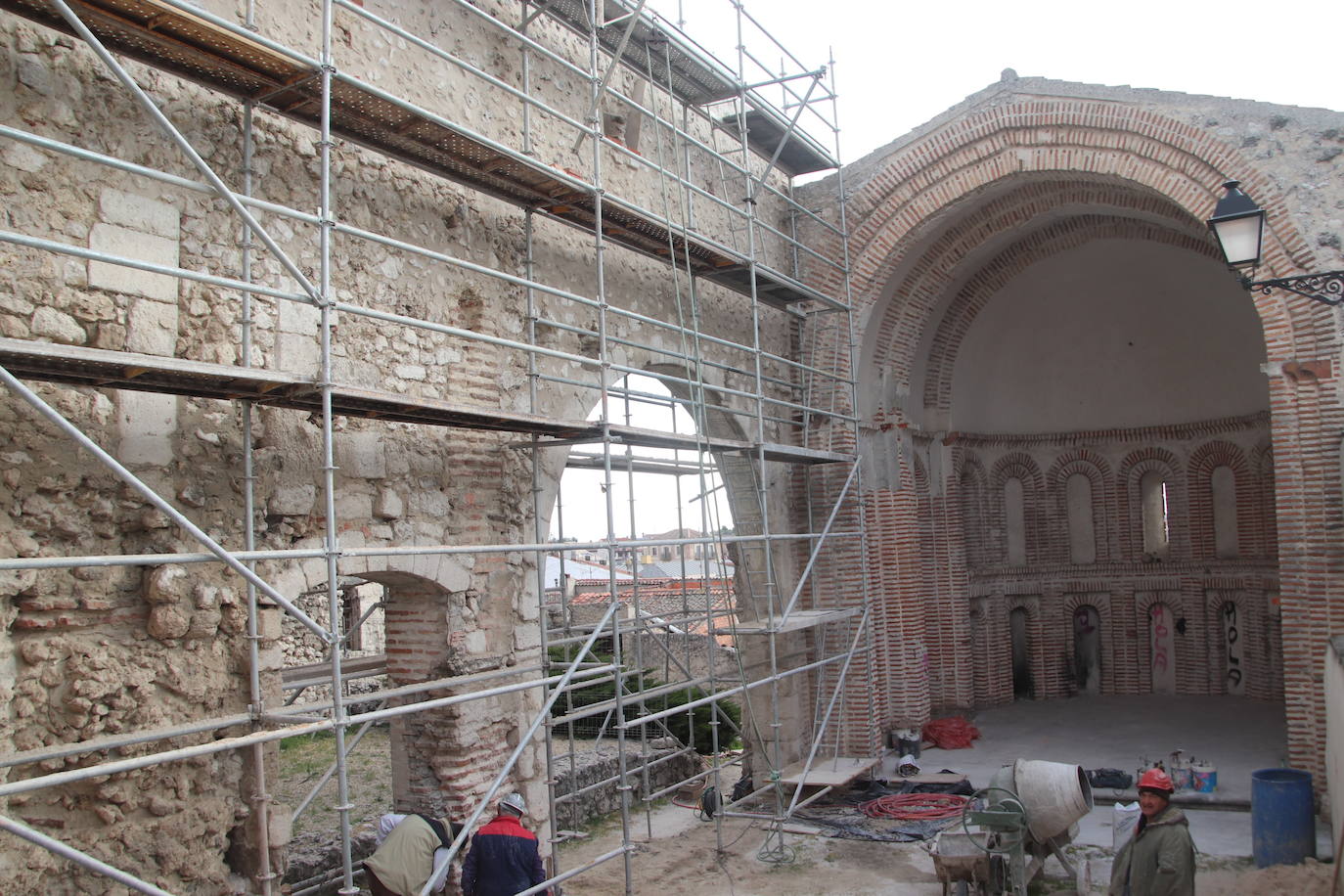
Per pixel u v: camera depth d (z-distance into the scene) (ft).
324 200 22.25
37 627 20.56
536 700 32.53
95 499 21.40
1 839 19.60
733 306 45.75
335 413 25.72
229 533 23.76
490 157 28.48
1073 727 55.06
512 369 32.53
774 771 38.50
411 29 30.12
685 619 42.50
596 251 33.19
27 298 20.59
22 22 20.86
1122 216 51.26
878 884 34.63
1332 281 27.61
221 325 24.09
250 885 23.58
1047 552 64.69
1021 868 30.68
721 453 41.98
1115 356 62.64
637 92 40.24
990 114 46.83
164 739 21.61
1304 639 38.96
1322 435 38.91
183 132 23.63
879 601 49.85
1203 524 61.93
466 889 25.52
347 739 56.24
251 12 24.77
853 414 48.44
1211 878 33.73
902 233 48.44
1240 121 41.68
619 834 40.78
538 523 31.65
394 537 28.14
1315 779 38.40
